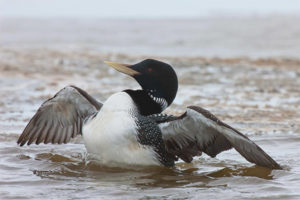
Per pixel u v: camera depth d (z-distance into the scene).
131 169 9.51
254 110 14.63
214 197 8.18
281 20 36.22
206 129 9.30
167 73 9.98
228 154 10.95
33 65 21.61
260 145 11.48
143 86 9.98
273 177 9.34
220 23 35.94
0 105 15.10
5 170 9.66
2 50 25.58
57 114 10.46
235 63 22.62
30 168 9.78
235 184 8.88
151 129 9.38
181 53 25.61
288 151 11.05
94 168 9.61
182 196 8.21
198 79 19.14
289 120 13.61
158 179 9.12
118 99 9.38
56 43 28.94
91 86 17.81
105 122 9.25
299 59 23.72
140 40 30.19
